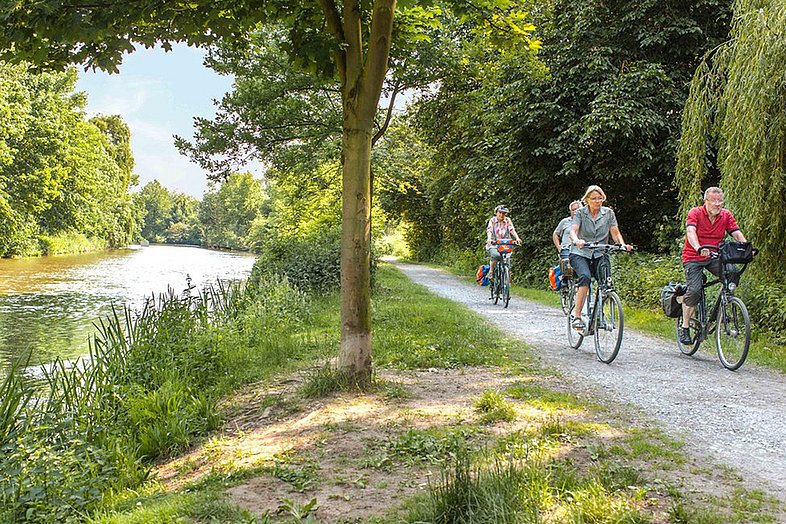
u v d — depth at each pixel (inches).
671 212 694.5
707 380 254.8
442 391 234.7
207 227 4338.1
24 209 1649.9
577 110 689.6
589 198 309.4
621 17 677.9
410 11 293.0
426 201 1638.8
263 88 658.2
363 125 229.6
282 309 443.2
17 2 193.8
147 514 137.9
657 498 131.8
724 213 293.4
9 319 636.1
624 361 297.1
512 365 282.4
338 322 441.1
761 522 121.0
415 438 171.3
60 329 579.2
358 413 203.3
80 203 1957.4
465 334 365.1
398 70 310.8
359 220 232.2
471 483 126.9
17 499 154.6
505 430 181.9
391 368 279.9
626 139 629.0
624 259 601.6
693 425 189.9
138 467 191.5
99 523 140.1
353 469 156.0
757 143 353.1
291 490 144.5
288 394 241.1
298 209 1047.6
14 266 1406.3
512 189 819.4
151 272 1306.6
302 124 688.4
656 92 629.6
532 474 134.9
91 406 240.5
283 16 248.4
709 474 148.5
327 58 235.0
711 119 443.2
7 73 1546.5
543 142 719.7
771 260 365.4
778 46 346.9
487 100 751.7
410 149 1160.8
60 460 173.2
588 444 166.9
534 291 668.1
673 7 657.0
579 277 310.0
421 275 1045.8
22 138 1539.1
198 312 374.0
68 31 197.5
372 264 666.2
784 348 323.9
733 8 418.9
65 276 1168.2
